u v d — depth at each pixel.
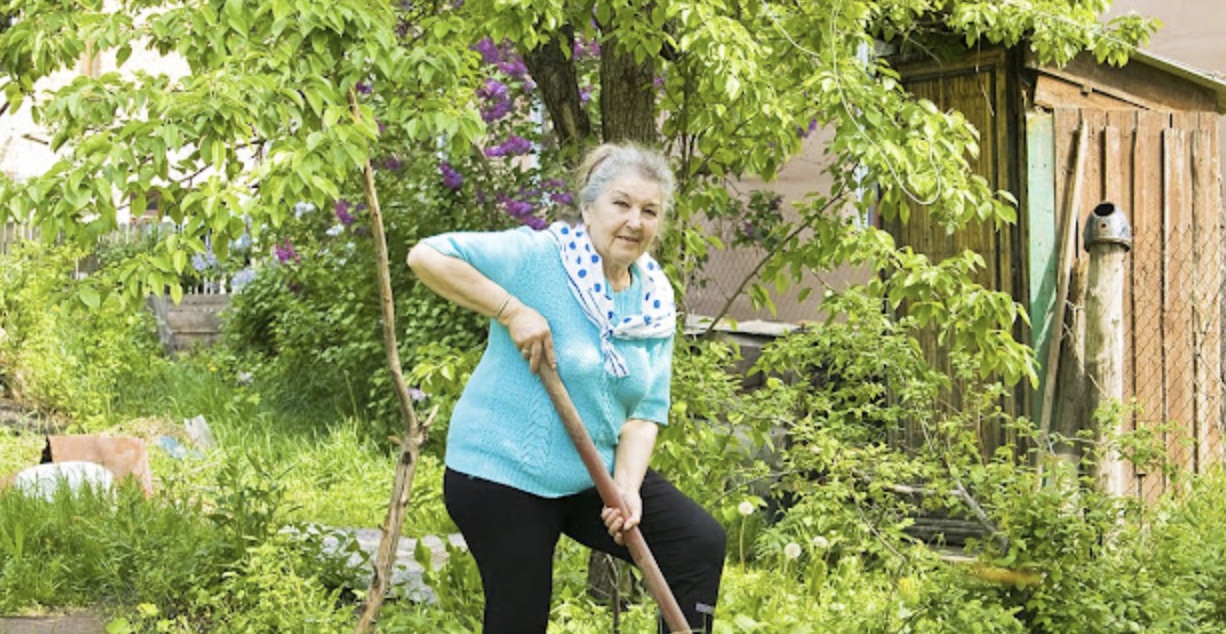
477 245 3.83
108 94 4.23
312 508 8.59
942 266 5.59
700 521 3.97
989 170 7.78
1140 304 8.23
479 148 10.35
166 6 4.83
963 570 5.35
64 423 11.43
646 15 5.49
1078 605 5.11
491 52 9.24
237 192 4.20
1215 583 5.52
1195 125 8.47
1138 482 7.97
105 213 4.14
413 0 5.88
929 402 6.23
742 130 5.87
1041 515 5.25
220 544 6.09
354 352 11.16
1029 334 7.68
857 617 5.38
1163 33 11.19
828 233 5.85
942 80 7.94
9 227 12.66
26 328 11.58
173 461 9.38
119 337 12.34
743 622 4.88
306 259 11.59
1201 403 8.53
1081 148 7.82
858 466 5.84
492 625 3.89
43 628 5.73
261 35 4.44
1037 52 7.22
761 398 5.99
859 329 6.05
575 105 6.45
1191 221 8.45
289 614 5.36
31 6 4.48
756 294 6.17
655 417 4.07
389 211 10.90
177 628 5.61
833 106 5.28
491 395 3.89
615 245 3.87
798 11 5.66
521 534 3.86
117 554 6.19
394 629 5.10
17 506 6.82
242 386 12.32
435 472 8.85
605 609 5.47
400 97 4.70
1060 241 7.77
